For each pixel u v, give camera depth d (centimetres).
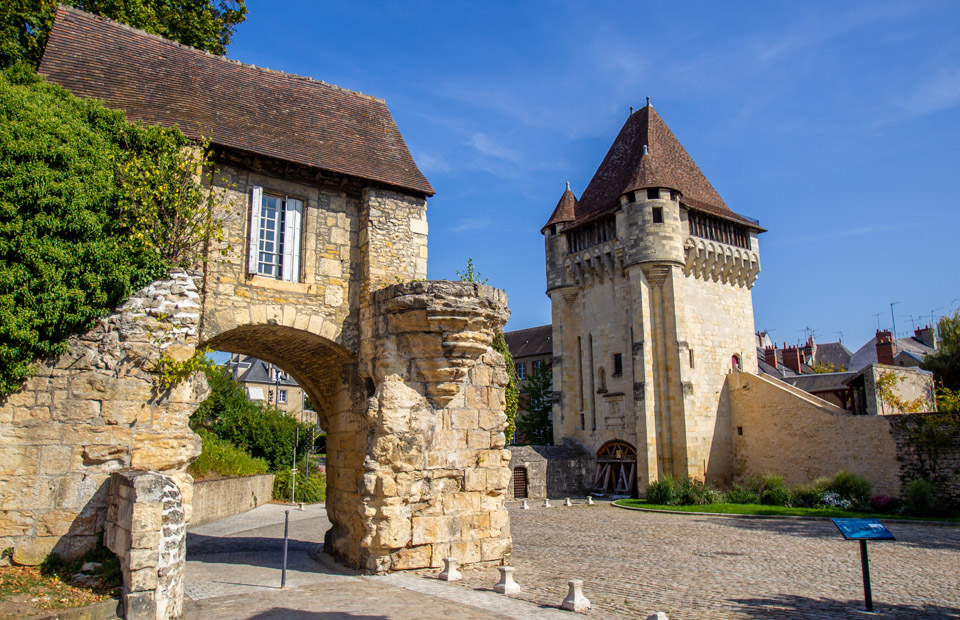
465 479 1374
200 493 2483
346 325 1452
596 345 4019
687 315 3853
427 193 1563
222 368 4322
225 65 1534
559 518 2697
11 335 988
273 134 1437
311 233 1434
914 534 2131
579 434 4069
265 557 1546
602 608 1027
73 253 1057
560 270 4238
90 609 846
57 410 1058
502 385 1461
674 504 3134
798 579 1342
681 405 3541
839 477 2941
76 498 1054
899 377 3566
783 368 6109
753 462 3688
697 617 986
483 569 1343
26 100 1066
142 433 1118
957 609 1077
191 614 936
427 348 1351
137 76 1370
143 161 1180
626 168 4259
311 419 7225
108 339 1110
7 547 1000
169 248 1187
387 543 1263
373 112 1723
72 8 1391
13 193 1006
